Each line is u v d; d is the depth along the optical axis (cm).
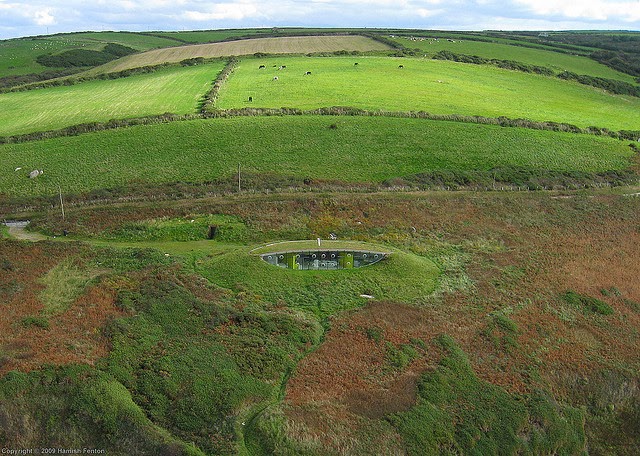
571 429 3803
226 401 3441
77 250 5328
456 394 3812
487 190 7512
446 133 9206
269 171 7588
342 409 3522
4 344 3731
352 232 6141
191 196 6781
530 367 4234
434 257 5728
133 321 4119
